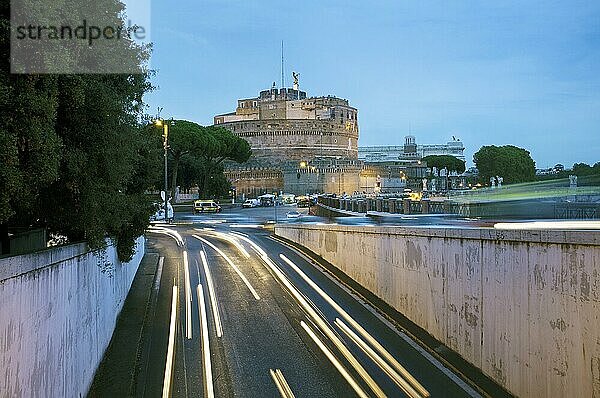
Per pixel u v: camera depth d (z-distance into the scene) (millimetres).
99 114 11414
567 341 9281
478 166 140000
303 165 135875
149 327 18141
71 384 10836
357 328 17125
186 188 103875
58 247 10297
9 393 7230
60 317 10062
